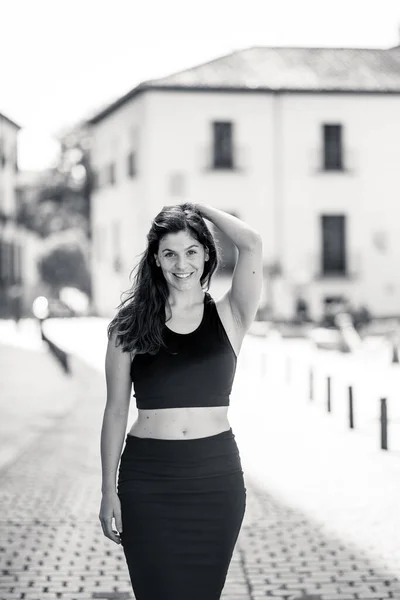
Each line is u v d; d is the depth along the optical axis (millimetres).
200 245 4117
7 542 7703
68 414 15594
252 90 42625
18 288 54531
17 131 56781
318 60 44656
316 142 43312
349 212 43781
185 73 42812
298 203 43406
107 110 46594
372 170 43781
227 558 4059
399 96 43719
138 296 4117
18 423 14570
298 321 38344
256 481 10031
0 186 53594
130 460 4055
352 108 43500
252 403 16875
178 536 3992
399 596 6266
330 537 7773
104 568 6973
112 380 4133
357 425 14164
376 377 22250
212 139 42812
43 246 67938
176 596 3986
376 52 45812
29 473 10633
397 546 7488
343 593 6328
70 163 61781
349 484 9852
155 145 42469
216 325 4113
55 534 7957
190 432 4027
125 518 4035
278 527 8109
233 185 43031
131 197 44812
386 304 44000
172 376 4016
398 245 44156
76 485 9984
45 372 22609
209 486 4008
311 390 17219
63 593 6387
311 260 43500
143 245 43219
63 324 44062
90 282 66125
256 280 4195
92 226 52375
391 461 11164
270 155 43188
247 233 4184
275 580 6625
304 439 12820
